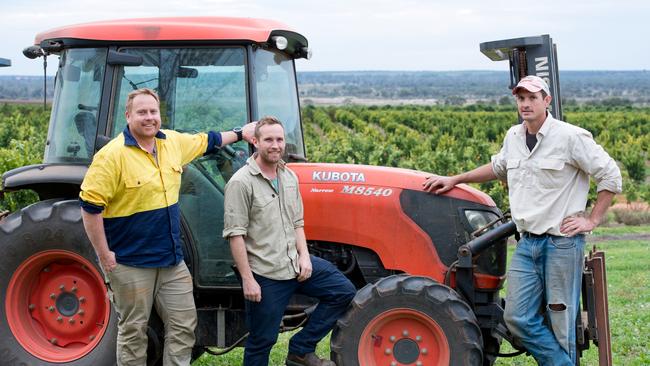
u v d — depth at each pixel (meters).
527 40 5.55
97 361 5.23
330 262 5.32
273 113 5.47
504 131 45.47
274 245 4.78
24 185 5.32
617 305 8.96
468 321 4.84
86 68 5.33
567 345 4.86
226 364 6.28
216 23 5.28
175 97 5.23
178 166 4.75
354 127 52.81
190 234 5.25
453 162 20.05
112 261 4.60
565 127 4.72
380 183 5.32
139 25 5.18
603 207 4.76
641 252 13.43
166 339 4.86
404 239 5.24
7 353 5.34
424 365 4.95
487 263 5.23
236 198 4.72
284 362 6.38
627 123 52.44
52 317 5.43
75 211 5.26
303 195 5.34
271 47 5.44
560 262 4.76
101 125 5.25
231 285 5.29
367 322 4.92
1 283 5.36
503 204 16.88
